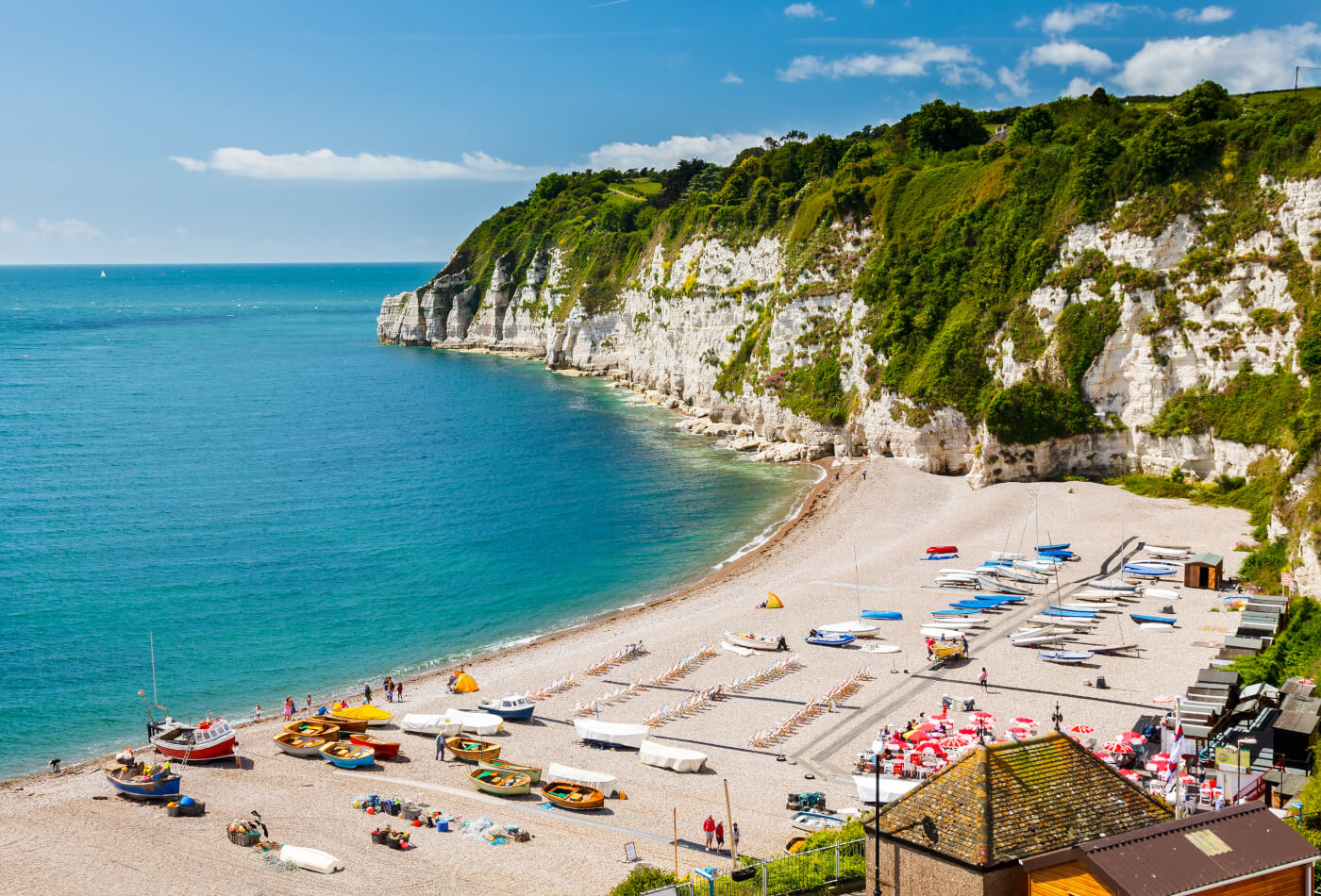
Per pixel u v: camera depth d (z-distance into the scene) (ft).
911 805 96.43
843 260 460.14
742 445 473.26
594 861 139.33
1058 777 95.86
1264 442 309.22
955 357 386.73
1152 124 357.82
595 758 182.70
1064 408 354.13
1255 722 164.96
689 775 173.47
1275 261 320.91
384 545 336.90
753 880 116.47
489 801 164.76
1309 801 126.52
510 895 130.21
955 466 384.88
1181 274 340.18
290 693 223.92
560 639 256.73
